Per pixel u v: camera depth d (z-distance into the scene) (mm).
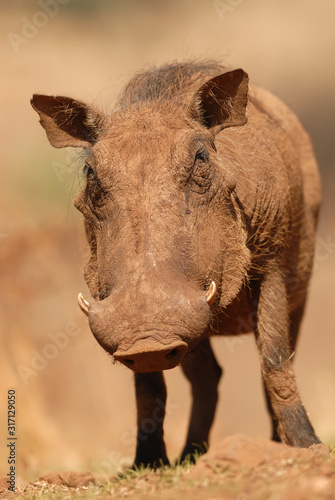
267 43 100000
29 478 29250
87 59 88125
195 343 17922
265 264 22578
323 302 59969
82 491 19891
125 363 17500
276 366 22312
